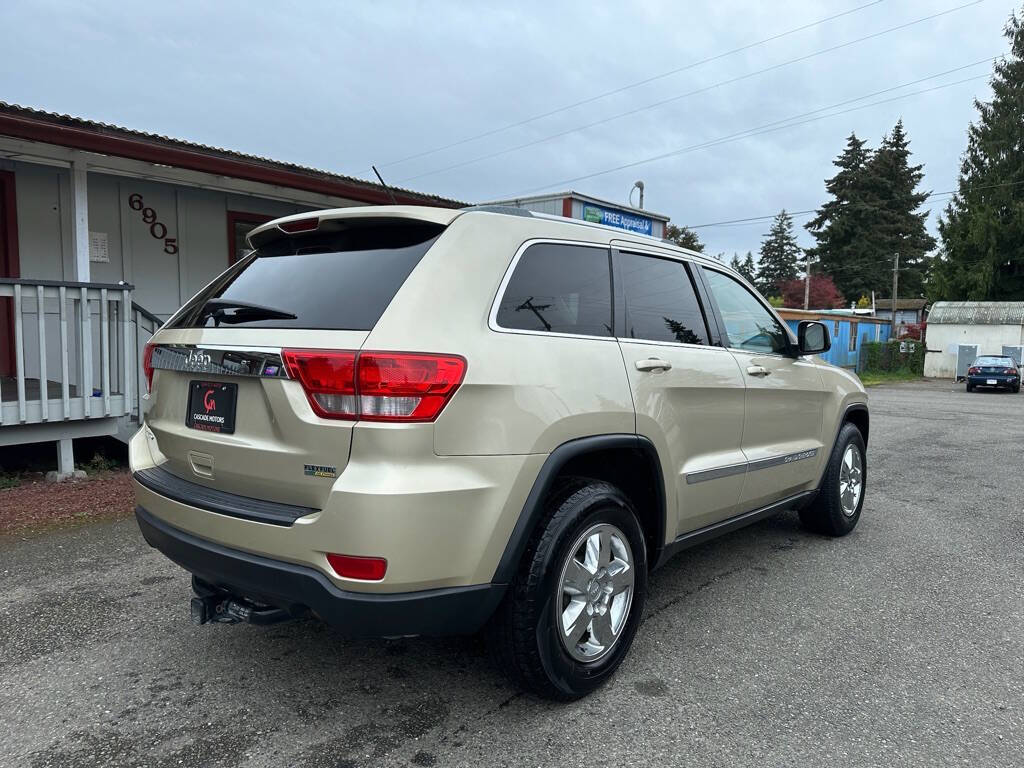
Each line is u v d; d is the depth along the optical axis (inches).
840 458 190.5
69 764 92.6
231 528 95.5
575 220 122.2
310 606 89.9
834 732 102.0
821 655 126.7
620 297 124.1
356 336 89.1
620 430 113.3
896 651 128.6
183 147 299.1
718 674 119.0
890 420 538.9
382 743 97.6
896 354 1344.7
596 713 106.1
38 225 315.9
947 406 685.9
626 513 114.3
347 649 125.7
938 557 183.9
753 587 159.9
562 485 108.6
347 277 100.2
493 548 94.6
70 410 238.1
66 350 236.4
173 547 104.5
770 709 108.0
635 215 538.0
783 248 3449.8
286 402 90.8
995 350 1286.9
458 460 91.1
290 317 97.5
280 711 105.5
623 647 115.4
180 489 105.8
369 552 85.7
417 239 102.3
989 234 1636.3
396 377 86.6
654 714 106.0
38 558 170.2
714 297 150.2
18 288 222.7
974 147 1722.4
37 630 132.0
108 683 113.4
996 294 1686.8
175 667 118.7
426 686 113.1
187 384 108.7
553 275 112.6
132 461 121.4
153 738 98.5
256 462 95.3
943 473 307.0
